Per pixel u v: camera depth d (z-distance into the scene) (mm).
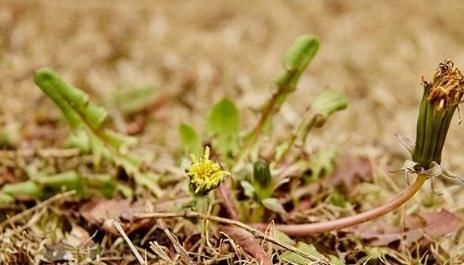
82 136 298
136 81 368
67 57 376
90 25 397
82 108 285
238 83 374
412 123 360
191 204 267
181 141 291
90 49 383
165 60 382
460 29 415
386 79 383
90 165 308
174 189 293
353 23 416
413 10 425
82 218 283
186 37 398
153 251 271
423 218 281
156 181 294
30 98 349
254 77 379
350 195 296
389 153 333
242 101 363
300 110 359
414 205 293
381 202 299
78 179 289
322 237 276
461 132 351
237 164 286
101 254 274
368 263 272
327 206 287
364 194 298
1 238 276
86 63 375
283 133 343
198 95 366
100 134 290
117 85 365
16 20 392
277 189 287
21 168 303
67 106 284
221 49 394
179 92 364
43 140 323
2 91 349
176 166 304
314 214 287
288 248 258
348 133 347
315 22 416
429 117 246
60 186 288
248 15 417
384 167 322
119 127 335
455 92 242
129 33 396
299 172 290
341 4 426
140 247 274
